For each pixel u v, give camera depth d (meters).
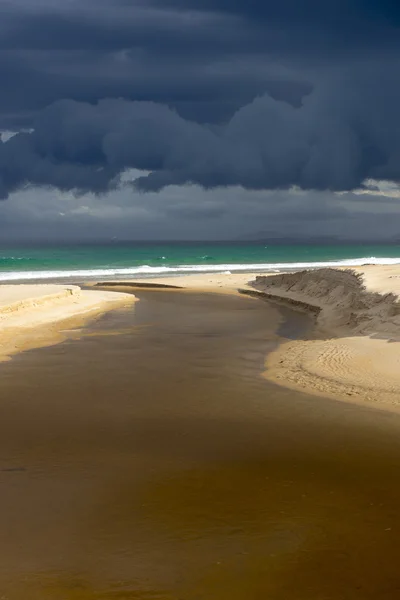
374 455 10.22
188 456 10.18
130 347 20.34
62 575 6.51
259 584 6.31
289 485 8.95
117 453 10.33
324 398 13.78
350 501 8.37
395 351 17.48
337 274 35.28
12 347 20.11
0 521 7.79
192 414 12.62
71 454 10.28
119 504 8.30
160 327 25.42
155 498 8.50
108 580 6.41
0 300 27.59
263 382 15.34
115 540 7.28
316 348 19.20
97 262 96.12
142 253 143.88
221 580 6.39
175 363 17.72
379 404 13.23
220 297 40.66
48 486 8.94
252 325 26.31
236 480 9.14
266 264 88.62
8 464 9.83
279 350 19.83
